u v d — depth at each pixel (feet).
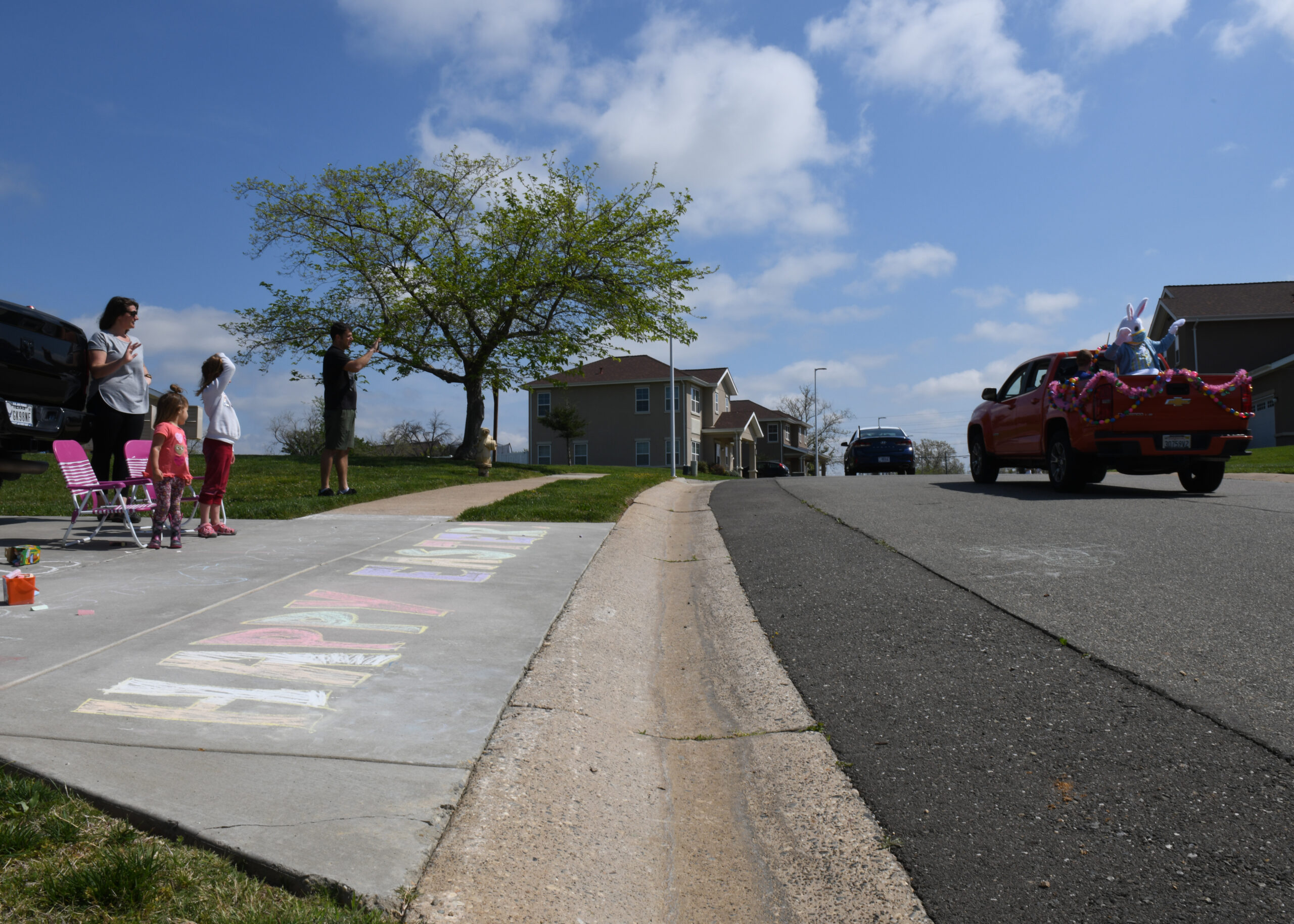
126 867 7.29
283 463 58.49
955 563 21.20
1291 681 12.18
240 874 7.63
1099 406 34.24
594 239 81.51
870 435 86.07
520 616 16.90
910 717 12.14
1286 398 111.86
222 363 25.71
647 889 8.63
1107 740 10.82
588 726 12.01
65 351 25.00
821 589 19.84
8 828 7.89
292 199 81.10
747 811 10.32
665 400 158.20
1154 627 14.96
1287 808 8.96
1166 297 128.47
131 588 18.37
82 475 23.99
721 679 15.07
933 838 9.09
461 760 10.09
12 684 11.87
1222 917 7.45
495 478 53.31
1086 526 25.89
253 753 9.96
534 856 8.57
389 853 8.02
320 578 19.79
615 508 33.35
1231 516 26.53
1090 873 8.23
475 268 81.41
